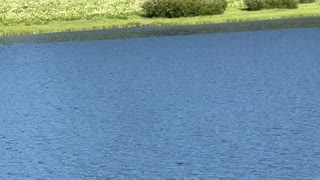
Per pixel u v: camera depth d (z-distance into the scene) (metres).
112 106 39.25
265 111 35.62
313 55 56.44
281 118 33.72
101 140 30.89
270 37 69.06
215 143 29.33
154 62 57.28
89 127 33.75
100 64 57.75
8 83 49.44
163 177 24.86
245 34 72.31
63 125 34.50
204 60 56.88
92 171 26.08
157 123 33.97
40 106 40.03
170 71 51.94
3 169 26.61
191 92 42.41
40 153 28.89
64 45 70.56
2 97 43.50
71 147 29.81
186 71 51.47
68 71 54.69
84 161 27.48
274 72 48.91
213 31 76.06
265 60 55.16
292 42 64.88
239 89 42.56
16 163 27.44
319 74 47.19
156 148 28.98
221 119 34.16
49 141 31.06
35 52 66.38
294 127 31.75
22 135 32.38
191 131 31.81
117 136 31.55
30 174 25.89
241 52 60.47
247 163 26.09
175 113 36.25
